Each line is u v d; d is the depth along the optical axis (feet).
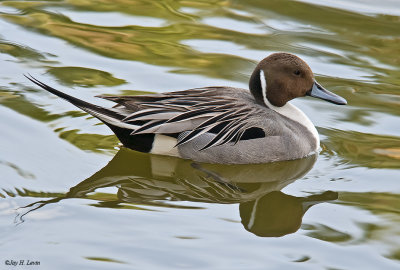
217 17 61.31
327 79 52.31
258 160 43.75
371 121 47.70
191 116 42.91
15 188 38.14
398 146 44.70
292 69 44.65
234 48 55.98
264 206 38.65
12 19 59.57
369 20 60.54
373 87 51.55
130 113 42.45
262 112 44.42
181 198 39.04
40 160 41.14
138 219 35.76
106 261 31.78
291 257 32.89
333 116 48.88
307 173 42.52
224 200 39.11
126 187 39.83
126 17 60.85
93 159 42.11
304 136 44.65
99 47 55.72
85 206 36.78
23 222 34.71
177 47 56.18
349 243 34.22
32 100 48.01
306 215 37.40
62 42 56.13
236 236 34.63
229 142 43.21
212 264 31.96
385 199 38.63
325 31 58.85
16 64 52.60
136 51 55.42
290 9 62.08
